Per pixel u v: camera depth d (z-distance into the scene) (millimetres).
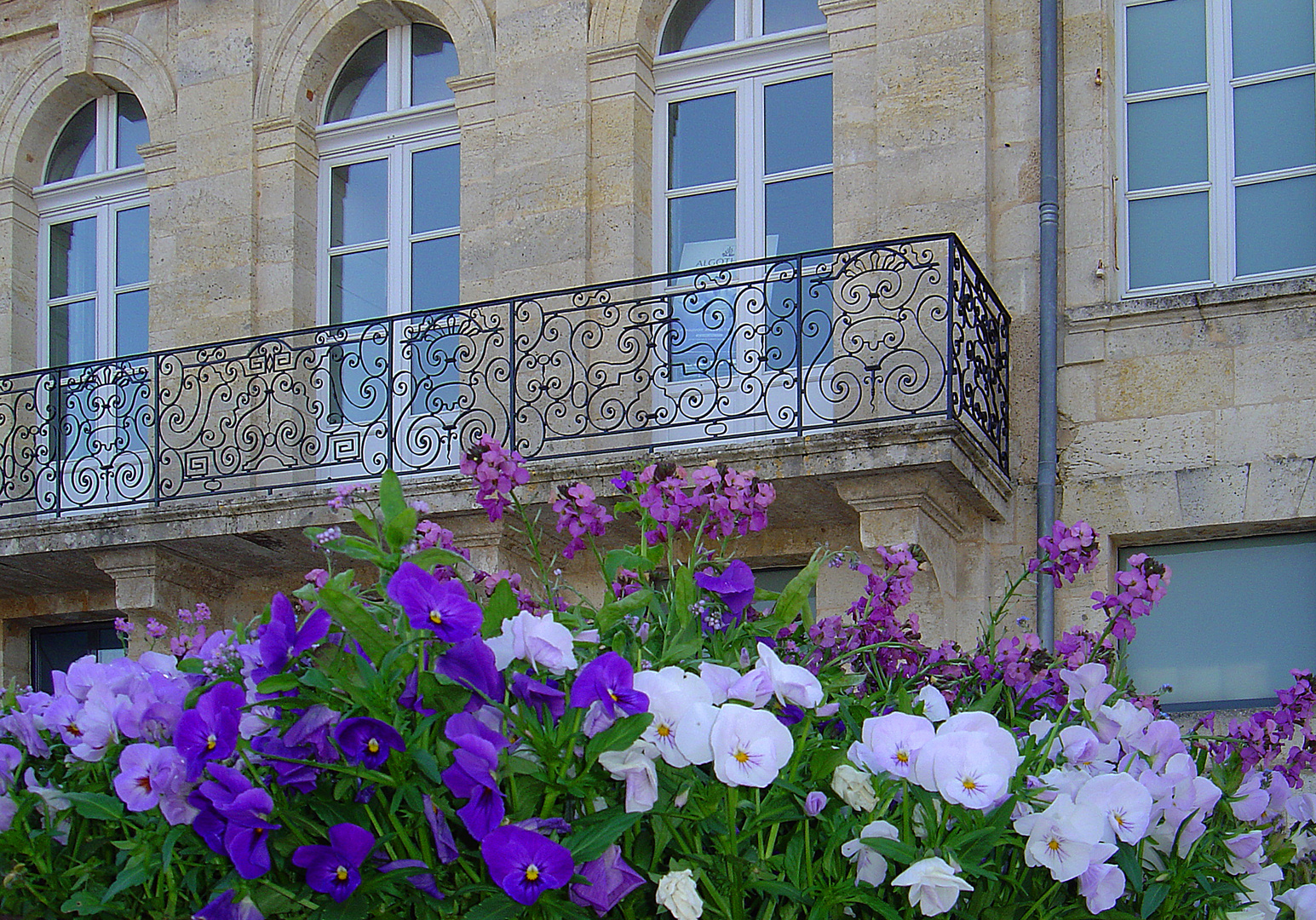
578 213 9969
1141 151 9211
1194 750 4332
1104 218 8938
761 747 2840
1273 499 8336
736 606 3404
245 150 11117
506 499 3924
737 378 9594
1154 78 9242
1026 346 8969
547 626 2916
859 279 9227
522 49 10312
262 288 10984
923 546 8312
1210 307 8602
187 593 10461
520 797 2795
